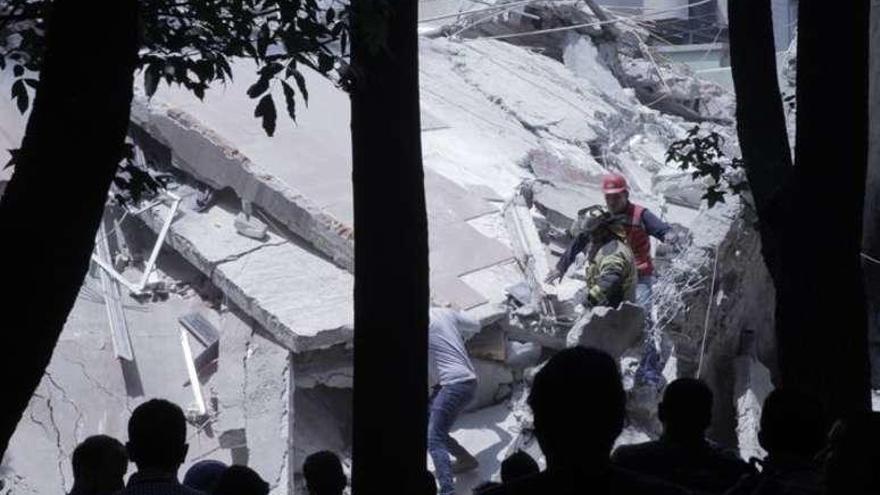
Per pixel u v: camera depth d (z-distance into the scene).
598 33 32.22
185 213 20.08
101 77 7.21
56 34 7.22
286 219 19.64
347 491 17.59
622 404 4.96
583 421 4.89
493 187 23.14
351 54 10.09
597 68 31.66
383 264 10.12
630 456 7.91
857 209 11.90
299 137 21.11
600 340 18.69
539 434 5.02
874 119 23.48
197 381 18.23
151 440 7.42
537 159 24.45
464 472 18.27
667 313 19.41
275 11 9.91
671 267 19.77
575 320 19.69
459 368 17.58
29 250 7.07
